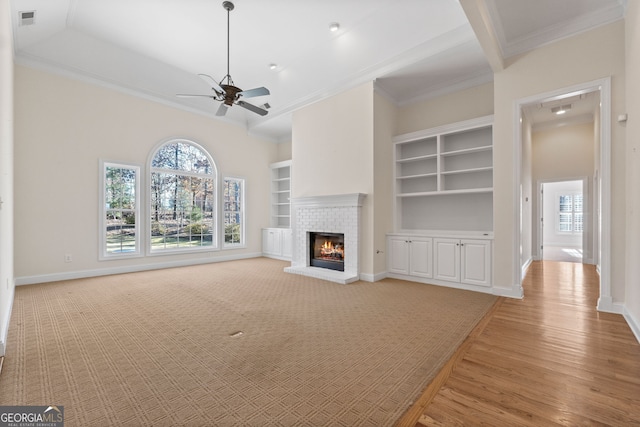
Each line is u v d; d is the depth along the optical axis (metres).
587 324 2.81
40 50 4.46
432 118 5.13
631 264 2.84
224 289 4.21
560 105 5.68
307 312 3.20
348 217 5.05
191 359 2.12
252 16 4.02
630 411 1.54
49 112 4.64
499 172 3.92
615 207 3.12
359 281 4.80
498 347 2.32
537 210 7.06
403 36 4.18
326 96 5.58
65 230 4.79
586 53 3.29
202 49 4.87
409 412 1.54
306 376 1.89
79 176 4.94
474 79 4.67
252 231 7.74
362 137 4.99
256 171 7.85
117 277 5.03
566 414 1.52
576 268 5.83
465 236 4.24
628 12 2.94
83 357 2.14
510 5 3.17
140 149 5.68
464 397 1.67
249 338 2.49
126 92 5.49
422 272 4.70
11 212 3.74
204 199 6.83
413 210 5.41
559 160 6.82
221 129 7.07
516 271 3.77
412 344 2.38
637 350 2.25
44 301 3.57
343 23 4.11
